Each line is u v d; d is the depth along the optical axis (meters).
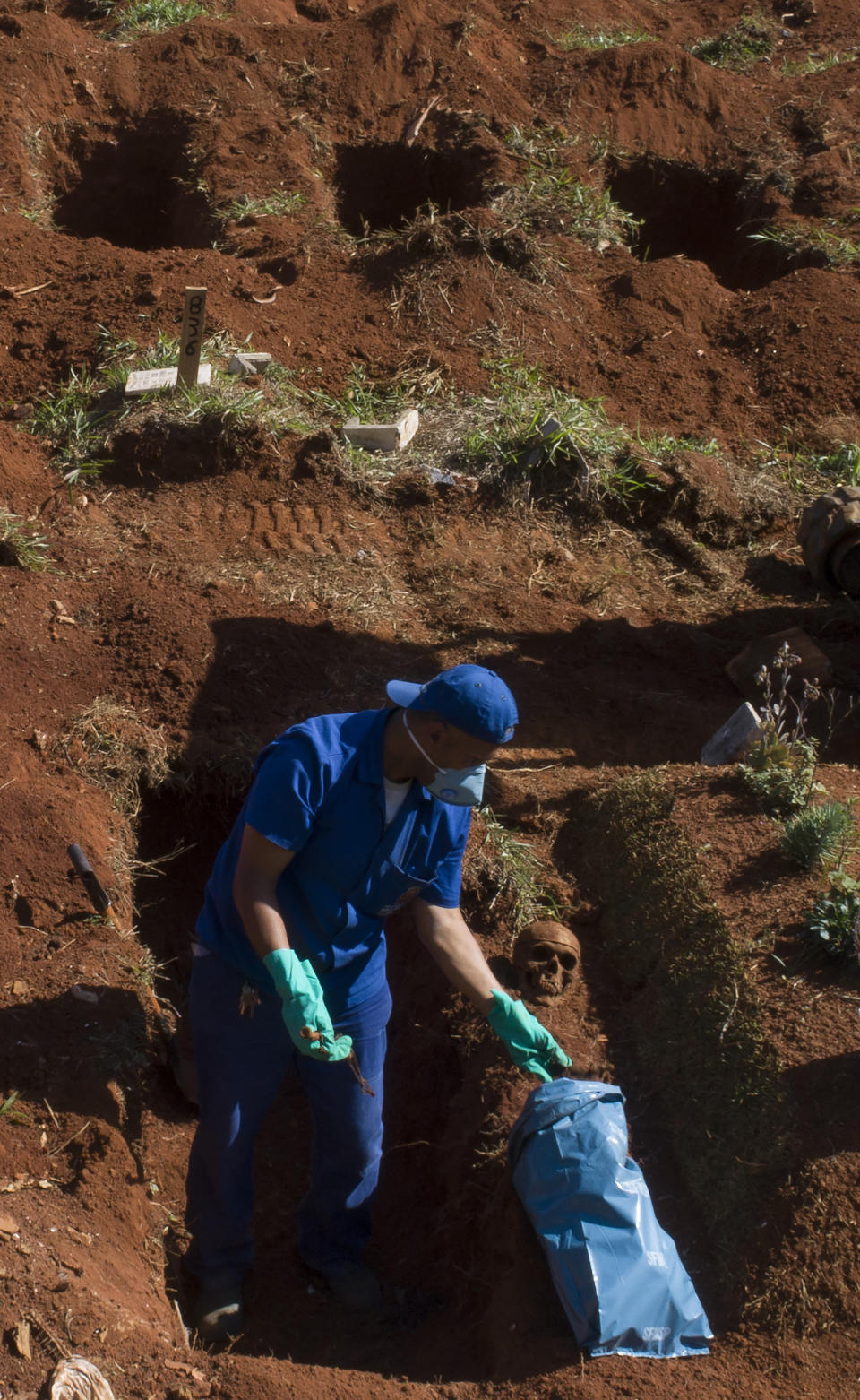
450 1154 3.77
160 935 4.65
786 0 12.07
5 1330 2.86
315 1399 2.86
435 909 3.13
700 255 9.44
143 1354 2.94
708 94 9.93
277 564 5.89
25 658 5.14
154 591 5.58
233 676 5.20
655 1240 3.07
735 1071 3.53
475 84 9.71
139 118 9.70
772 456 6.85
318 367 7.09
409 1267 3.67
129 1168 3.54
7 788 4.55
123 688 5.11
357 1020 3.16
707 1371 2.88
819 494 6.62
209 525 6.10
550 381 7.20
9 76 9.59
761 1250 3.12
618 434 6.67
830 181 9.03
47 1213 3.28
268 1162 4.06
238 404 6.35
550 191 8.62
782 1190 3.20
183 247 8.96
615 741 5.16
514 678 5.41
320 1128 3.35
